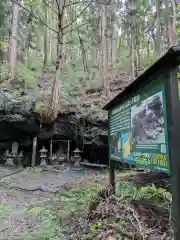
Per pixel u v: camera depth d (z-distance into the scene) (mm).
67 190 5715
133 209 2900
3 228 3396
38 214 3967
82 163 9781
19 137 10070
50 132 9695
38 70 13922
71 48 15383
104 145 9680
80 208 4188
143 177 5527
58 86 8852
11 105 9102
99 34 12852
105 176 7570
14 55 11445
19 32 13883
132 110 3299
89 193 5023
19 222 3633
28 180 7016
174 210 1947
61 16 7355
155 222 2762
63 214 3885
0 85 10250
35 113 9180
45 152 9805
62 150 10227
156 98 2408
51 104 8883
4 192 5586
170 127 2025
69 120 9641
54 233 3139
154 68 2287
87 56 17484
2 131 9672
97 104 10258
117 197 3561
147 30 14797
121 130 3945
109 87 11836
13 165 9531
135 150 3154
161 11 11555
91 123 9617
